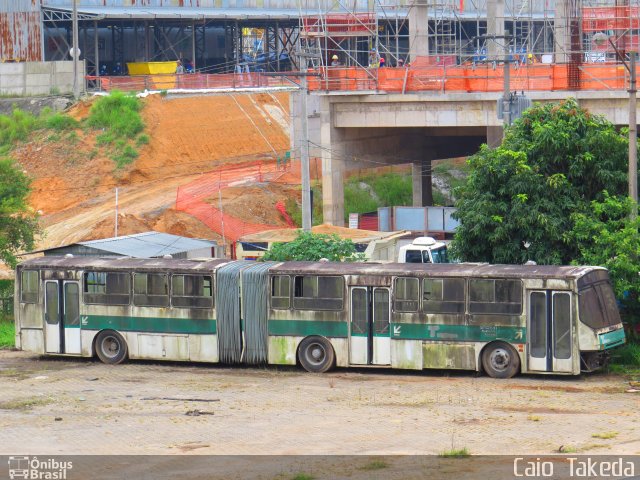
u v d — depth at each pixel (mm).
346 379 98125
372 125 171125
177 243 142375
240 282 104312
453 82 164375
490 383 93750
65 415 83938
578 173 109625
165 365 108438
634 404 82812
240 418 80938
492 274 96062
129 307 108375
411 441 70812
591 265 101938
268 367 105562
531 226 107812
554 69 157000
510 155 108938
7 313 145125
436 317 97938
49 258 113875
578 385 92062
